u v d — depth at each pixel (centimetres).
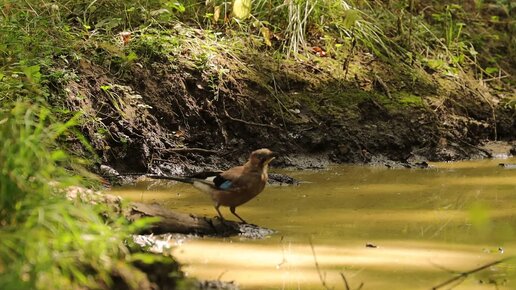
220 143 1429
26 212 681
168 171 1359
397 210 1098
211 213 1066
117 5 1537
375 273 823
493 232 984
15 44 1332
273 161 1427
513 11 1986
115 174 1294
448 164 1477
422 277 811
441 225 1018
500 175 1357
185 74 1452
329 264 855
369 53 1662
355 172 1386
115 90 1377
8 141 711
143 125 1375
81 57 1388
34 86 1180
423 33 1772
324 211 1092
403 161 1480
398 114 1538
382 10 1805
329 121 1490
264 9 1650
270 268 839
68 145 1231
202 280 777
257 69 1527
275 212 1085
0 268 641
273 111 1477
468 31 1870
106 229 713
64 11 1509
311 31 1656
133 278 709
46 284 630
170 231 962
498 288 777
